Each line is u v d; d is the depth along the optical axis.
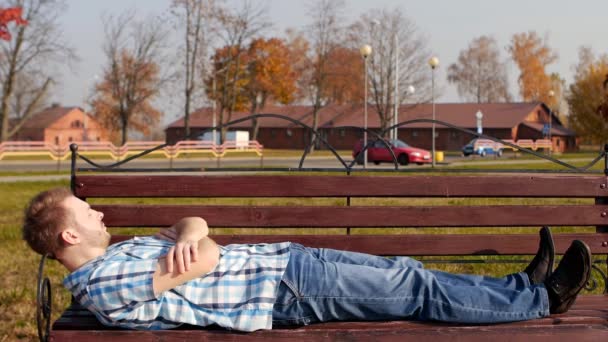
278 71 65.31
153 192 3.83
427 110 69.75
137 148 41.97
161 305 2.92
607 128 64.81
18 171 27.75
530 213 3.97
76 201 3.11
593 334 3.05
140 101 57.22
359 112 70.94
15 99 55.06
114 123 61.69
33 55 46.97
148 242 3.16
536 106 68.81
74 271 2.98
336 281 3.00
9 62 47.47
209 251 2.94
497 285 3.20
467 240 3.99
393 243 3.96
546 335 3.04
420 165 35.84
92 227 3.08
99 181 3.80
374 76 54.50
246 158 42.00
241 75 63.38
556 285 3.10
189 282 2.96
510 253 4.00
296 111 74.69
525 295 3.07
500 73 97.69
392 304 3.04
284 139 72.88
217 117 67.12
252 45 64.12
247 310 2.95
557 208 3.97
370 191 3.90
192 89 54.31
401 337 2.98
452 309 3.03
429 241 3.98
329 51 60.03
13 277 6.86
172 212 3.85
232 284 2.97
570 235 4.02
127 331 2.93
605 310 3.31
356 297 3.02
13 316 5.50
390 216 3.94
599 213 3.98
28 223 3.04
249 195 3.88
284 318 3.03
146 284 2.85
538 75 84.56
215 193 3.86
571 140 71.31
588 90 66.31
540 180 3.94
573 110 68.00
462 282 3.24
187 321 2.94
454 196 3.93
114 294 2.85
